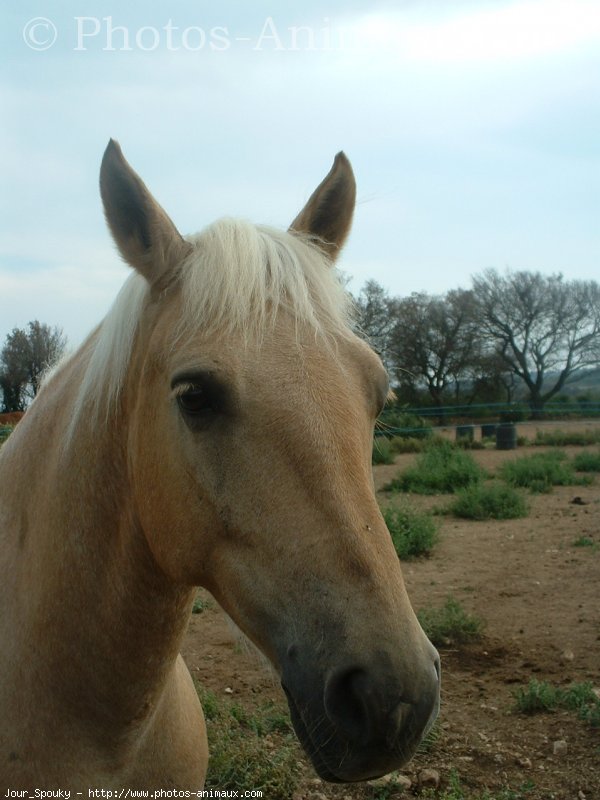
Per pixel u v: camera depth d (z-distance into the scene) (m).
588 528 8.78
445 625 5.02
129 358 1.98
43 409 2.26
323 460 1.58
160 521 1.82
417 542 7.68
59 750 1.91
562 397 35.03
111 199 1.96
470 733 3.73
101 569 1.96
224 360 1.67
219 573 1.73
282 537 1.57
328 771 1.48
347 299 2.02
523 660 4.68
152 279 1.95
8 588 2.08
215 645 5.09
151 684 2.00
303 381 1.66
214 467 1.68
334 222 2.30
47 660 1.93
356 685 1.41
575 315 34.31
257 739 3.51
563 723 3.80
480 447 20.02
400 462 16.66
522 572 6.84
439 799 3.15
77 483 2.00
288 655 1.55
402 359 29.81
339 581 1.50
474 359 33.66
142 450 1.87
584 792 3.19
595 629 5.20
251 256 1.82
